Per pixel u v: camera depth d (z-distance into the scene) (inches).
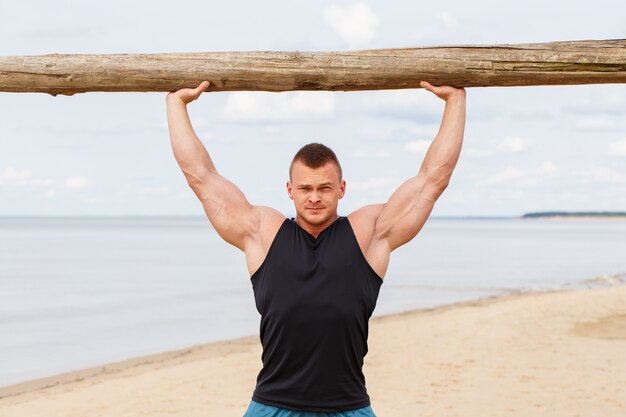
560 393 348.5
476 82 148.9
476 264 1788.9
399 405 332.5
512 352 460.8
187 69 147.8
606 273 1434.5
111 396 374.0
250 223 136.8
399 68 147.7
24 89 152.5
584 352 457.1
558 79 148.9
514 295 962.7
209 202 138.3
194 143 143.1
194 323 718.5
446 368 415.2
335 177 130.6
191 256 2279.8
